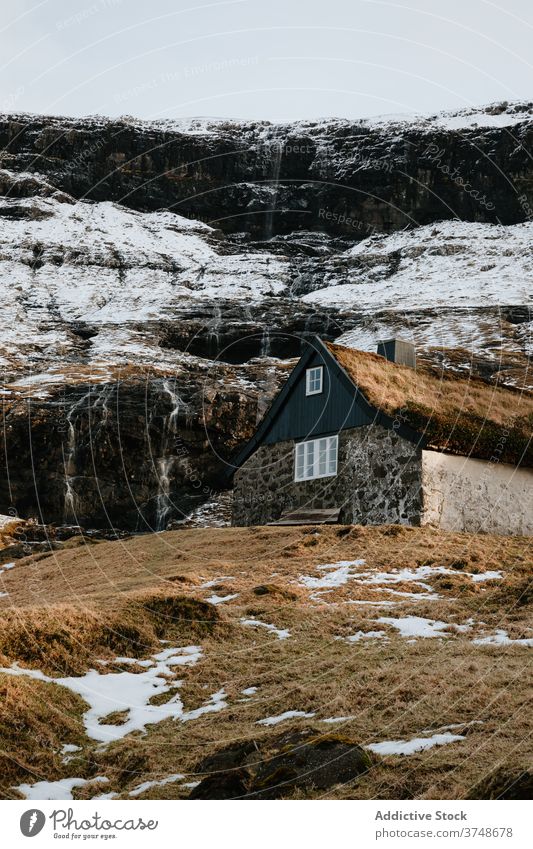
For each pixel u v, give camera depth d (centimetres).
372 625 1717
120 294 8738
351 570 2141
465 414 2777
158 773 1198
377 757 1157
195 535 2852
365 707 1320
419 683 1373
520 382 6131
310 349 2892
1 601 2380
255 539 2597
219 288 9200
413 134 12406
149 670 1549
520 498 2730
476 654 1495
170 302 8325
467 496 2603
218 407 4831
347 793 1085
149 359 6625
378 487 2606
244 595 1938
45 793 1161
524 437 2802
